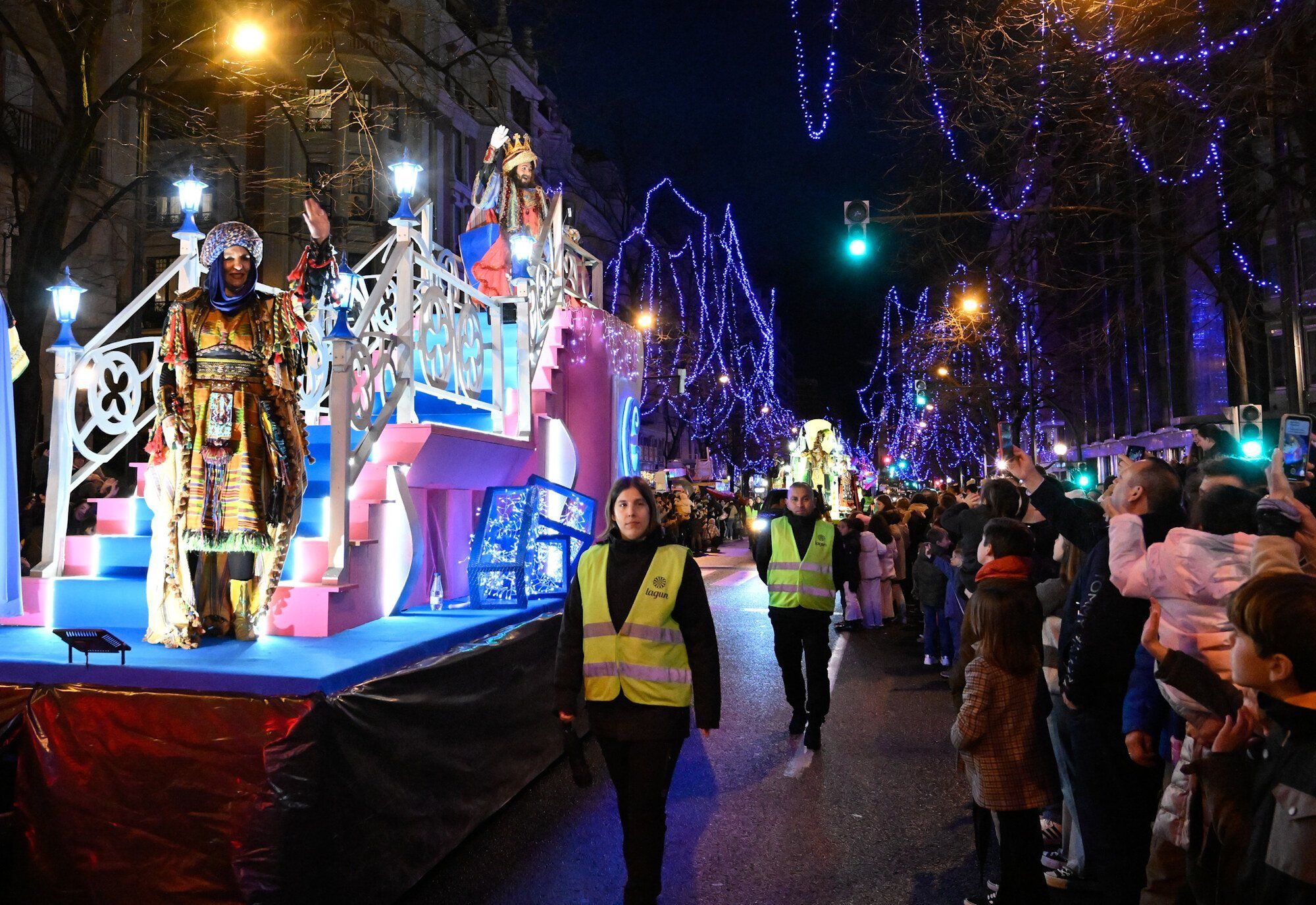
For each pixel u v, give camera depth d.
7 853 3.88
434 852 4.62
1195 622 3.22
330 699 3.79
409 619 5.77
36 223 12.12
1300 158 11.47
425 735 4.54
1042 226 15.52
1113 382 41.91
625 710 4.19
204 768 3.70
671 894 4.67
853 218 13.30
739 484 63.69
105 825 3.75
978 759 4.14
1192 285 30.34
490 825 5.57
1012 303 25.66
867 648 12.64
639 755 4.15
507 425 7.91
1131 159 13.35
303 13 14.26
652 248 44.25
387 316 9.05
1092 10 10.79
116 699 3.82
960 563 8.82
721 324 54.03
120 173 22.27
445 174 38.88
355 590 5.41
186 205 6.60
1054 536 7.14
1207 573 3.22
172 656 4.36
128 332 23.30
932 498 14.76
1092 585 3.87
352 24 14.98
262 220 32.38
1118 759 3.83
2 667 4.07
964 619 4.69
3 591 5.28
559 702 4.38
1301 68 10.61
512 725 5.70
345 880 3.85
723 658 11.56
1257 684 2.22
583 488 9.32
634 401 11.12
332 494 5.30
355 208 33.44
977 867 4.96
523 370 7.80
